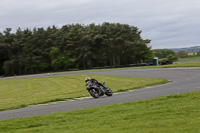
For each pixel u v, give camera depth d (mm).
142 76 46312
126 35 122688
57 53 123688
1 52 121625
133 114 11484
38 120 11922
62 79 56156
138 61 134375
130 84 33344
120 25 128750
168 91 20922
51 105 18594
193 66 61312
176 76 40094
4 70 126250
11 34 121250
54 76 69750
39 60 122688
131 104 14805
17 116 14391
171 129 8125
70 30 126438
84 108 15289
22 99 27047
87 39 119688
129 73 57625
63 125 10547
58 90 34562
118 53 127375
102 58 121438
